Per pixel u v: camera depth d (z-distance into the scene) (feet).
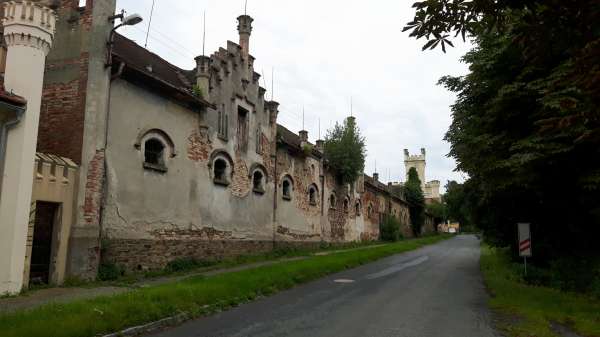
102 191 53.26
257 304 41.75
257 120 91.50
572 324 35.06
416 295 48.57
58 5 55.06
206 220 73.26
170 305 34.42
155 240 61.72
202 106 72.13
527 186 53.67
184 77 75.87
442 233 326.24
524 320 34.83
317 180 122.52
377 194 183.21
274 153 97.76
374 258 99.09
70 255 48.85
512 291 50.08
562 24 18.17
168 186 64.75
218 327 31.73
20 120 41.73
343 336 29.35
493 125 57.41
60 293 41.93
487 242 99.50
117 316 29.55
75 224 49.67
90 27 53.42
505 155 55.16
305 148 111.45
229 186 80.33
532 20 18.39
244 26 87.97
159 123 63.46
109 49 54.54
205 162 73.36
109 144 54.95
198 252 70.79
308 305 41.34
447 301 44.65
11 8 42.42
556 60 47.11
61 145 51.83
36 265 46.32
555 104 41.24
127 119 57.88
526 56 19.93
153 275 57.98
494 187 57.00
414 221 251.60
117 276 53.72
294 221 107.34
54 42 54.70
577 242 62.90
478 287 56.49
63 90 53.16
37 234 46.75
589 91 17.95
